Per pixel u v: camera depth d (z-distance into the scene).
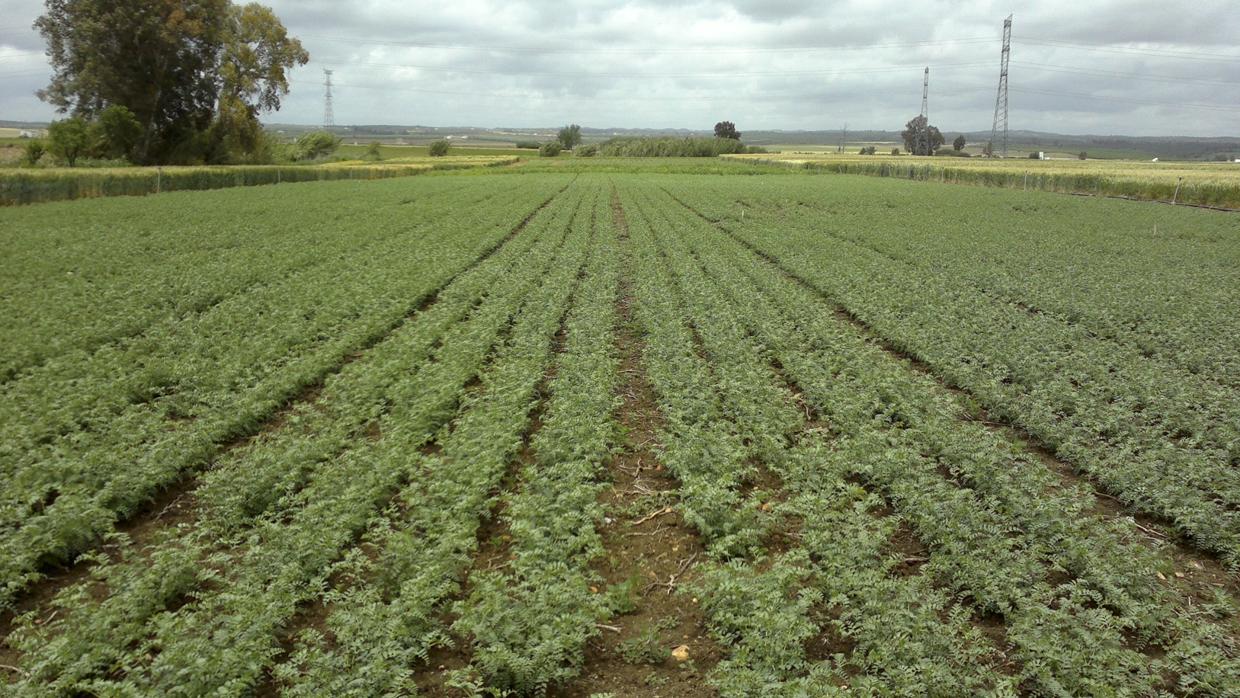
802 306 19.12
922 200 50.62
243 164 87.19
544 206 47.41
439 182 68.69
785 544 8.82
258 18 82.19
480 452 10.02
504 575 7.71
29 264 22.78
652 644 6.96
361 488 9.17
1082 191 58.91
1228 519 8.94
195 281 20.98
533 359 14.51
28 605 7.79
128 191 50.16
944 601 7.20
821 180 75.81
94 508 8.78
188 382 13.20
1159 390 13.01
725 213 41.69
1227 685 6.11
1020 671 6.55
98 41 70.12
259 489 9.41
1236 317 18.31
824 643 7.00
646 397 13.69
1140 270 24.72
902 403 12.11
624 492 10.09
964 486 10.05
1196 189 49.06
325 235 30.84
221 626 6.90
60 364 13.53
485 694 6.36
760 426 11.12
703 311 18.30
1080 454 10.69
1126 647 6.88
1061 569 7.80
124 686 5.85
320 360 14.40
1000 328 17.09
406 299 19.42
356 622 6.64
